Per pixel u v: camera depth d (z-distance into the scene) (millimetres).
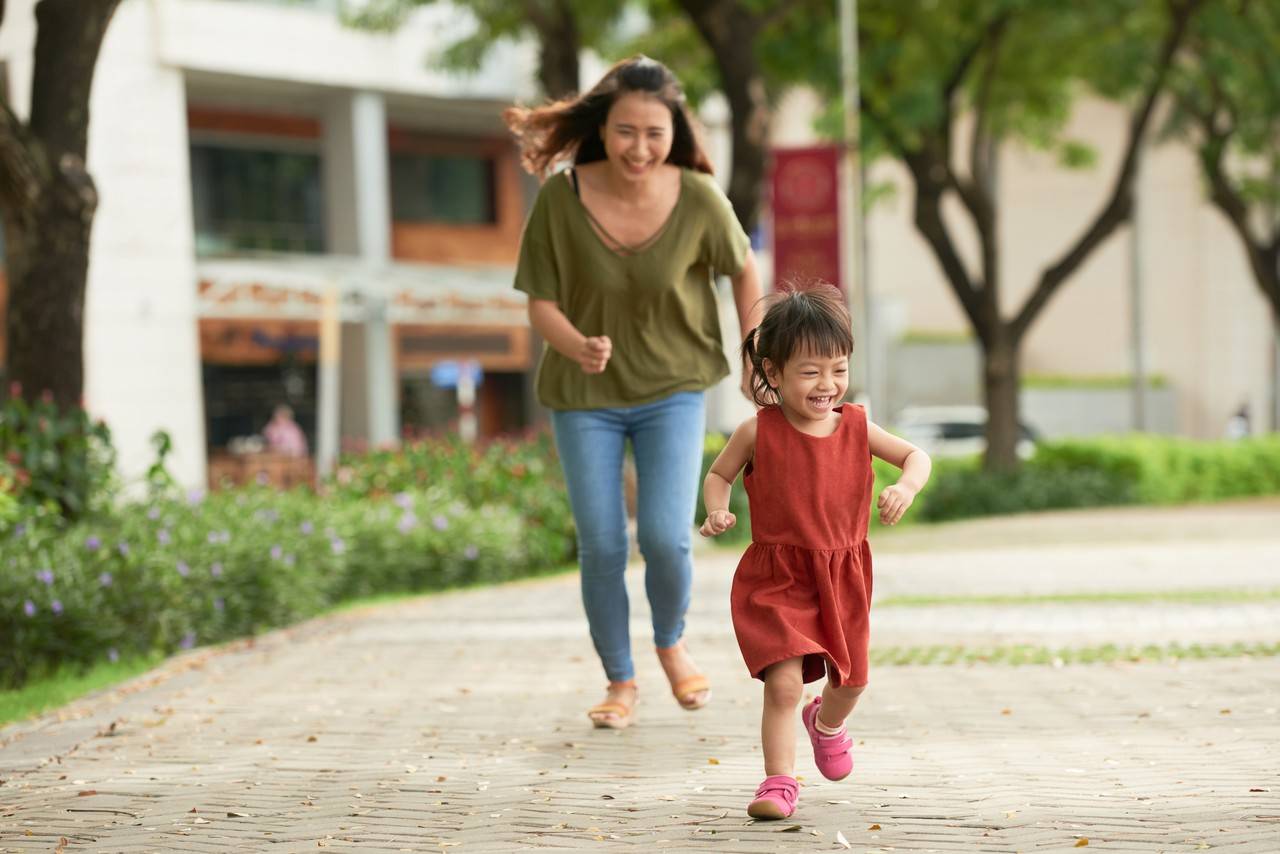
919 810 7199
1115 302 72375
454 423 48438
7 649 13125
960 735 9234
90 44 16078
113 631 13703
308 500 21547
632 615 16266
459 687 11766
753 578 7312
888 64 34719
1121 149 71062
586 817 7316
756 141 27047
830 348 7051
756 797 7023
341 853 6785
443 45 40812
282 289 43750
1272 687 10547
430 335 49750
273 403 46500
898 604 16719
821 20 33312
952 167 38531
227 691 11797
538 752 9023
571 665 12805
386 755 9086
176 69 40625
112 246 39281
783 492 7230
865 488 7305
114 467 16844
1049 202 73312
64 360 16219
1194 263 70500
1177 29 35875
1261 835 6520
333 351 36625
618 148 8984
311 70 43531
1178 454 41469
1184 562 21781
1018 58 37250
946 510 37938
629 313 9328
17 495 14766
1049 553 24188
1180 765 8117
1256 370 69750
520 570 24031
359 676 12477
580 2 29422
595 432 9484
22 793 8312
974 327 40062
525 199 53562
